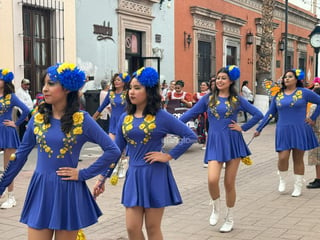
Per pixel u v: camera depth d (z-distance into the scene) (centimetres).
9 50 1155
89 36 1391
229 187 538
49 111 342
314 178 834
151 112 397
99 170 349
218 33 2098
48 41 1284
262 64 2036
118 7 1496
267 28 2036
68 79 330
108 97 822
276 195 711
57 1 1272
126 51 1577
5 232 537
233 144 538
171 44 1777
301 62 3200
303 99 685
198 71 1970
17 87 1173
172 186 405
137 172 397
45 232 334
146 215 399
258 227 553
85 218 341
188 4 1864
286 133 696
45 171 339
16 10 1168
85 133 342
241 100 550
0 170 861
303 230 536
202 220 587
